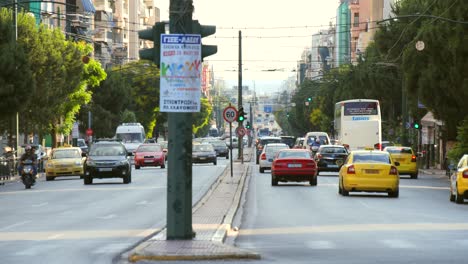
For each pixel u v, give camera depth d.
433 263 25.47
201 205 49.31
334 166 96.38
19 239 33.19
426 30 92.94
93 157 79.25
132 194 63.62
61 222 41.03
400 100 153.62
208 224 37.19
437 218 42.91
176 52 28.91
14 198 60.66
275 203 54.09
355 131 118.81
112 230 36.81
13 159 95.75
